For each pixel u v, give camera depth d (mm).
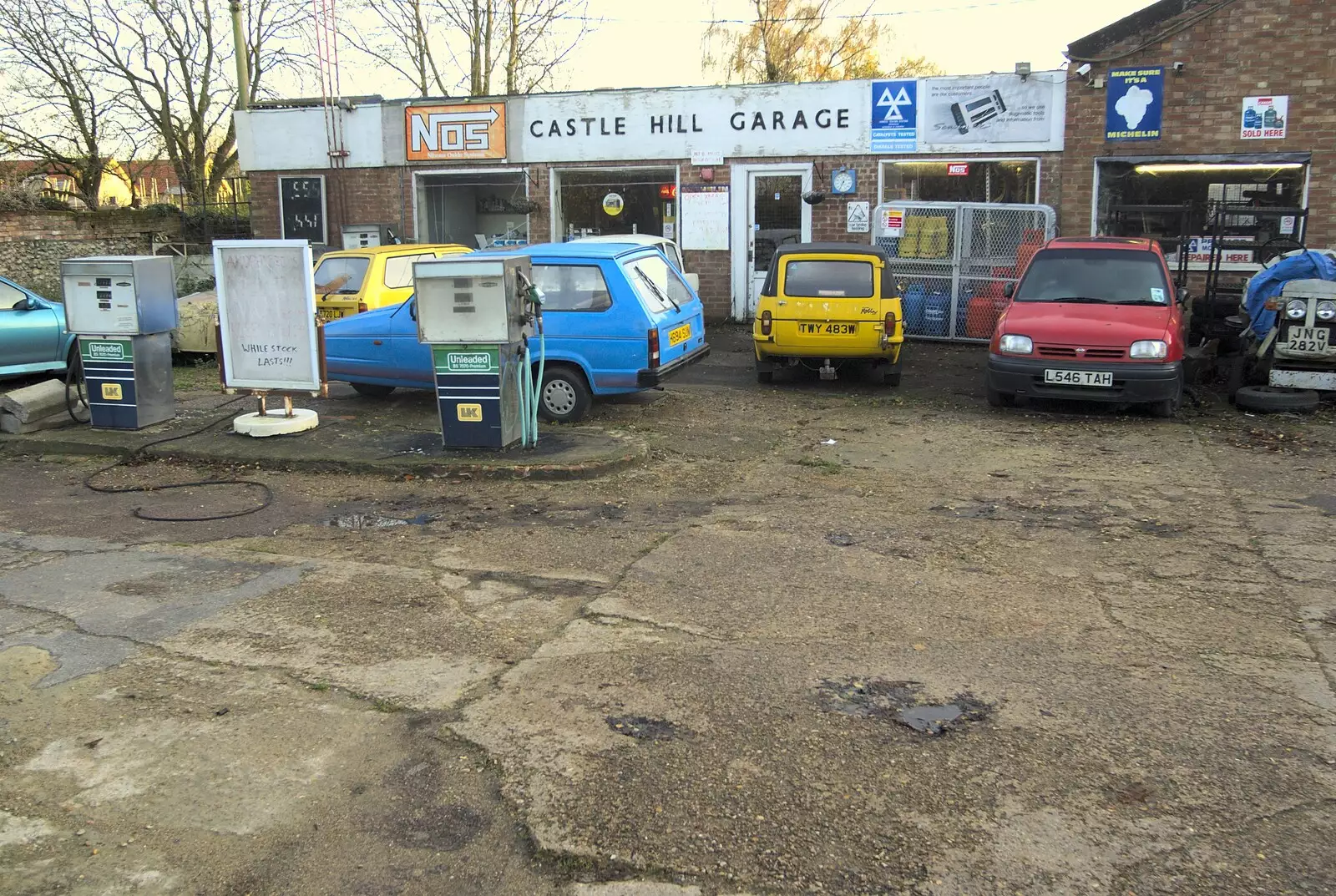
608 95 17453
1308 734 3883
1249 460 8359
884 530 6516
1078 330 9930
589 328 9516
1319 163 14422
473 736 3932
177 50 24781
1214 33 14508
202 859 3230
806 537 6367
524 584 5574
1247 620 4980
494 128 18016
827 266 11844
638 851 3221
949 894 3008
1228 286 13445
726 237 17438
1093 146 15359
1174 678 4359
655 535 6434
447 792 3570
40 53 23719
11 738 3969
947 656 4602
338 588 5531
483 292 7953
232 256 8680
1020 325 10172
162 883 3121
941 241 15078
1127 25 14781
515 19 26031
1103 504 7082
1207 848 3203
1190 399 11078
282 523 6852
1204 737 3867
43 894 3064
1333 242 14586
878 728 3951
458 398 8258
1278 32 14242
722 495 7406
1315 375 10242
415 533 6582
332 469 8141
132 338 9047
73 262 8992
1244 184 14891
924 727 3955
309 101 20156
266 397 10953
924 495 7383
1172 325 9969
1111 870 3107
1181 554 5992
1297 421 9867
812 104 16562
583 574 5727
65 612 5219
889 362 11812
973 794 3506
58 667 4574
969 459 8492
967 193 16250
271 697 4277
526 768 3701
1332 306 10031
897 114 16188
